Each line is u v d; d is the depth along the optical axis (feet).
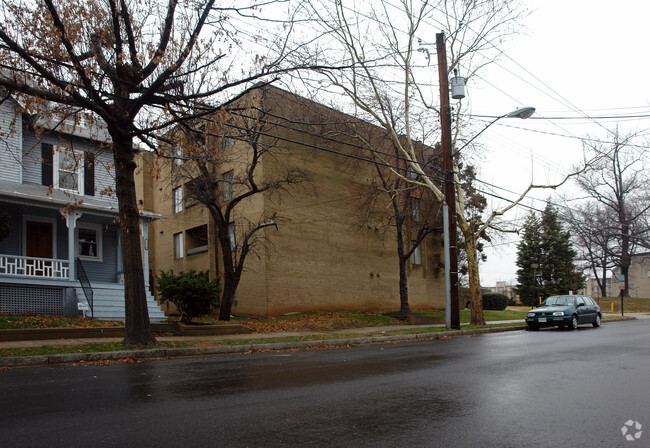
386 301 102.06
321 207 91.61
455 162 79.05
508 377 27.61
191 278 63.93
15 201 58.95
